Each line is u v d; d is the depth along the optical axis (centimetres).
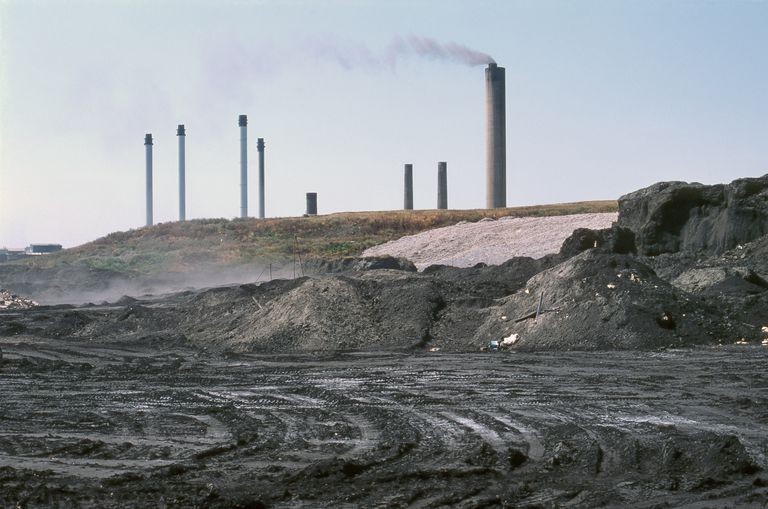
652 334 6250
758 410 3825
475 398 4266
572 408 3934
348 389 4662
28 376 5466
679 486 2536
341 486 2555
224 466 2870
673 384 4631
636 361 5588
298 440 3306
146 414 3991
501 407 3988
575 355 5959
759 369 5159
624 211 11519
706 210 10856
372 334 6931
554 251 13912
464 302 7238
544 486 2558
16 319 9319
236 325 7450
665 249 10838
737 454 2830
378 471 2756
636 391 4419
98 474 2766
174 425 3703
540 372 5188
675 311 6469
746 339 6331
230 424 3697
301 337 6888
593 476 2678
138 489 2528
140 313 8244
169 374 5481
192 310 8112
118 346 7231
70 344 7400
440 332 6938
